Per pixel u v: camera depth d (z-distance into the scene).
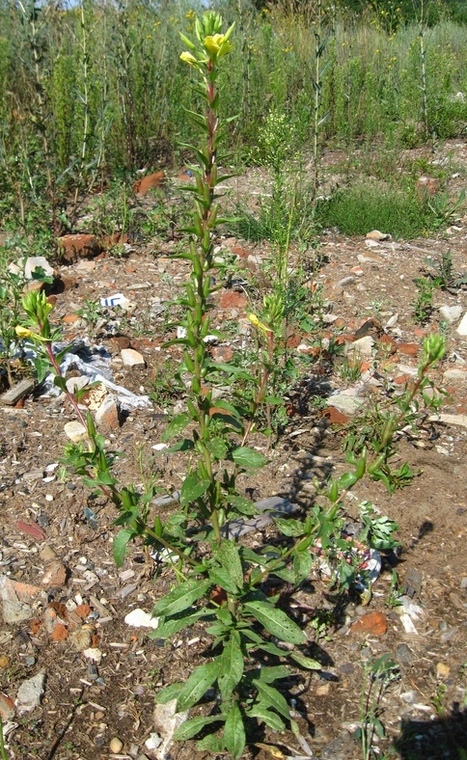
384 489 3.58
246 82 10.25
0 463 3.67
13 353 4.31
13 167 6.76
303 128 7.51
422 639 2.86
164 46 10.26
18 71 8.41
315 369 4.61
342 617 2.93
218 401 2.29
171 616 2.50
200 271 2.11
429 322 5.38
